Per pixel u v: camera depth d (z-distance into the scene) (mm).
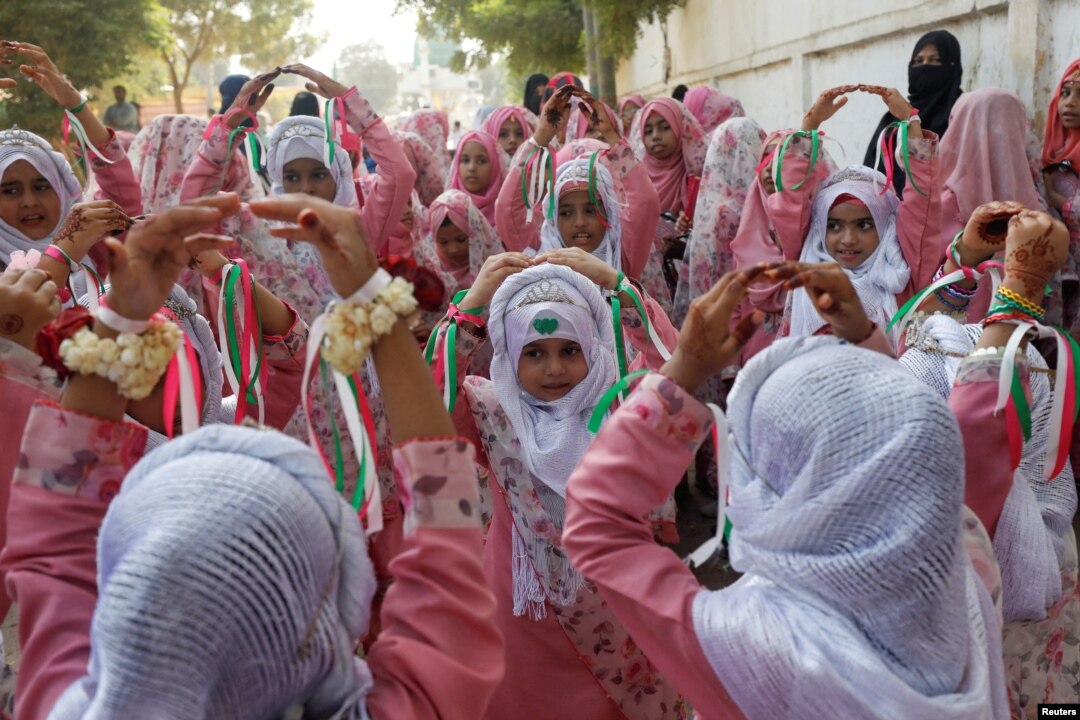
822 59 8195
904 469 1222
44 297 1786
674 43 13234
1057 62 5309
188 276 3725
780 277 1357
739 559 1402
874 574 1232
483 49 15391
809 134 3785
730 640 1299
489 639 1248
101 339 1242
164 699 993
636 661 2342
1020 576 1884
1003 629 2010
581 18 14562
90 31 17031
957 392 1824
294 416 3271
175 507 1036
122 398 1283
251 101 3828
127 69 18344
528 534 2326
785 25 8797
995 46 5812
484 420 2398
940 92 5688
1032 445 1988
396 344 1253
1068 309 4703
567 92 3971
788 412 1293
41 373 1792
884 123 5754
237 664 1033
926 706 1210
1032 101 5422
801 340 1390
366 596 1158
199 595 1003
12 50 3428
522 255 2494
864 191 3627
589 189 3855
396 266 1249
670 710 2402
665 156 5824
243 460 1092
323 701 1134
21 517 1253
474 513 1276
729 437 1348
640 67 15875
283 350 2469
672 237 5352
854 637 1255
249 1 30406
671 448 1374
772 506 1316
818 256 3779
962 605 1272
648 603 1366
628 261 4008
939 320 2166
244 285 2365
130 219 2246
